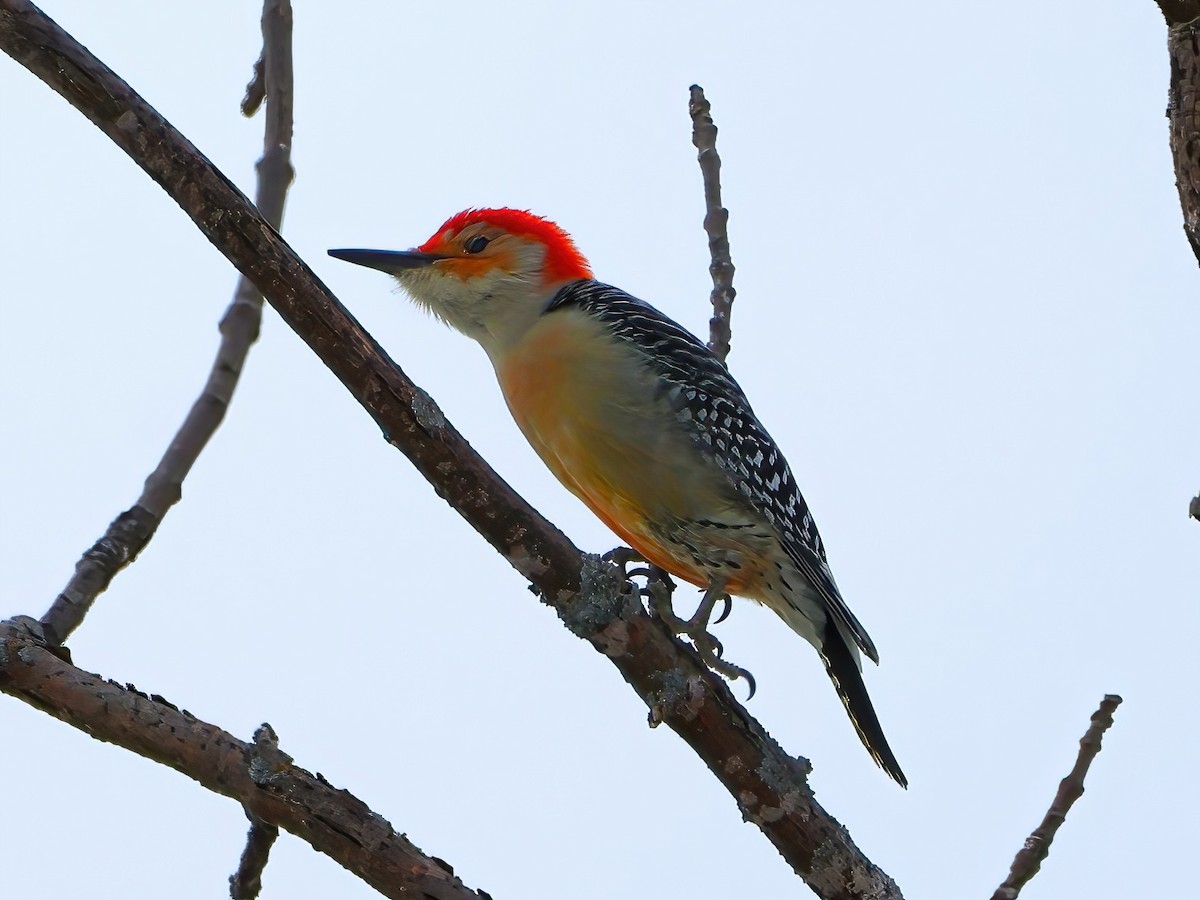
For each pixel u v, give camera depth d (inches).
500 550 316.5
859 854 329.4
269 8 394.6
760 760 326.6
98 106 283.6
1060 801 331.6
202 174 284.0
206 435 354.6
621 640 322.3
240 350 365.4
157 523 337.7
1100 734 336.2
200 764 276.4
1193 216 292.0
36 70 281.9
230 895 287.9
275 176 385.4
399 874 273.3
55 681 279.1
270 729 278.5
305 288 291.7
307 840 275.6
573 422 422.9
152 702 280.2
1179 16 291.0
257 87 407.5
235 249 288.8
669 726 327.3
